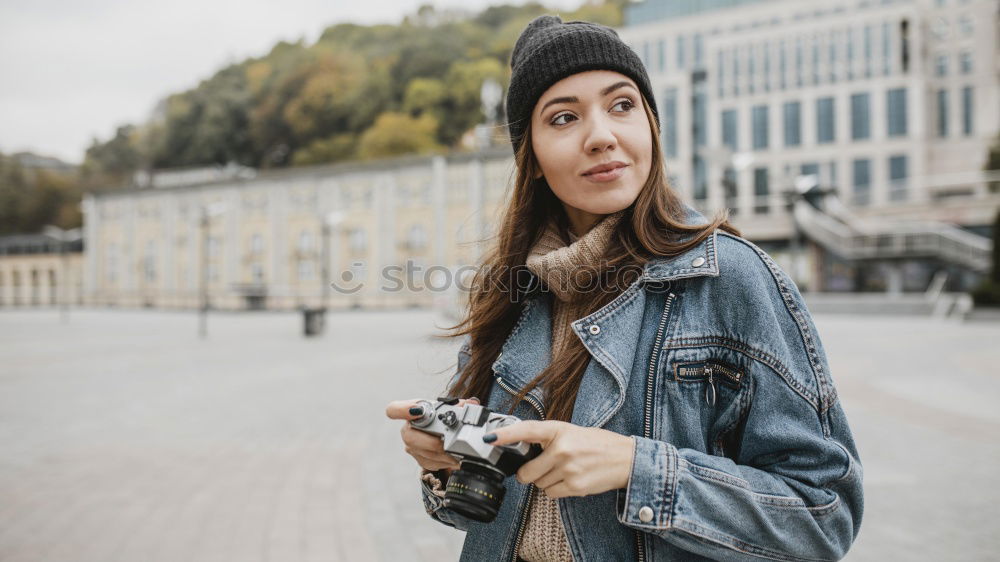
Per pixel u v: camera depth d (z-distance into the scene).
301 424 6.82
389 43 96.88
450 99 80.75
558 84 0.99
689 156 54.31
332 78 86.19
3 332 24.19
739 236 1.00
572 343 1.01
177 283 66.06
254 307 50.31
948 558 3.27
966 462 5.04
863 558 3.29
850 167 50.78
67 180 99.06
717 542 0.81
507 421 0.84
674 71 57.28
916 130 49.06
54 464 5.25
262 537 3.65
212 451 5.68
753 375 0.90
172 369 11.90
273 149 88.69
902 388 8.69
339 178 58.56
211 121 91.12
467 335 1.29
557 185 1.02
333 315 39.41
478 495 0.81
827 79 51.59
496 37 91.31
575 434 0.82
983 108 52.22
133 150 103.44
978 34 52.66
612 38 1.00
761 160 53.16
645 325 0.99
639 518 0.81
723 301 0.94
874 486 4.46
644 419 0.93
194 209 65.25
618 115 0.99
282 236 61.03
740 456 0.92
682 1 60.09
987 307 22.12
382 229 56.31
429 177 54.47
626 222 1.03
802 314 0.93
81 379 10.53
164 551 3.47
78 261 73.44
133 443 5.99
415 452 0.97
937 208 38.81
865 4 52.50
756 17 55.94
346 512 4.06
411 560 3.33
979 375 9.84
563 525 0.95
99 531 3.76
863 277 39.31
